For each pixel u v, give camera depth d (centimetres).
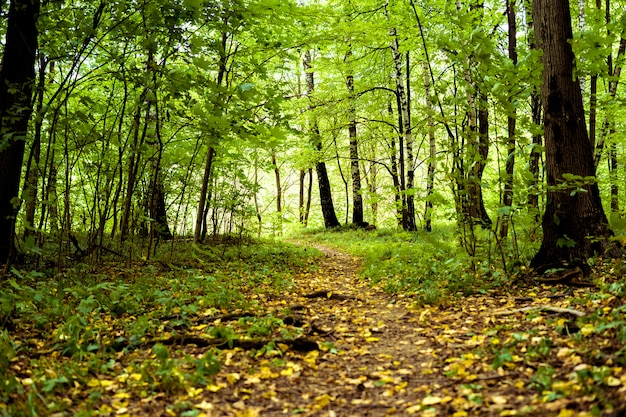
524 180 617
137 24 688
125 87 712
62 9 672
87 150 805
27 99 647
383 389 360
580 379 297
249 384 376
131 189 884
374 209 2692
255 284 822
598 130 1396
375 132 1859
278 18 911
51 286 636
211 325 534
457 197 702
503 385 329
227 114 703
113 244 1093
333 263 1204
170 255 1016
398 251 1109
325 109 1523
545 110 661
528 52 674
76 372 375
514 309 533
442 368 388
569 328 412
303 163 1831
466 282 668
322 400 337
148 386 363
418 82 1666
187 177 1132
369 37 1177
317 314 620
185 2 655
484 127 1055
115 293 599
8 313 481
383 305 660
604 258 638
